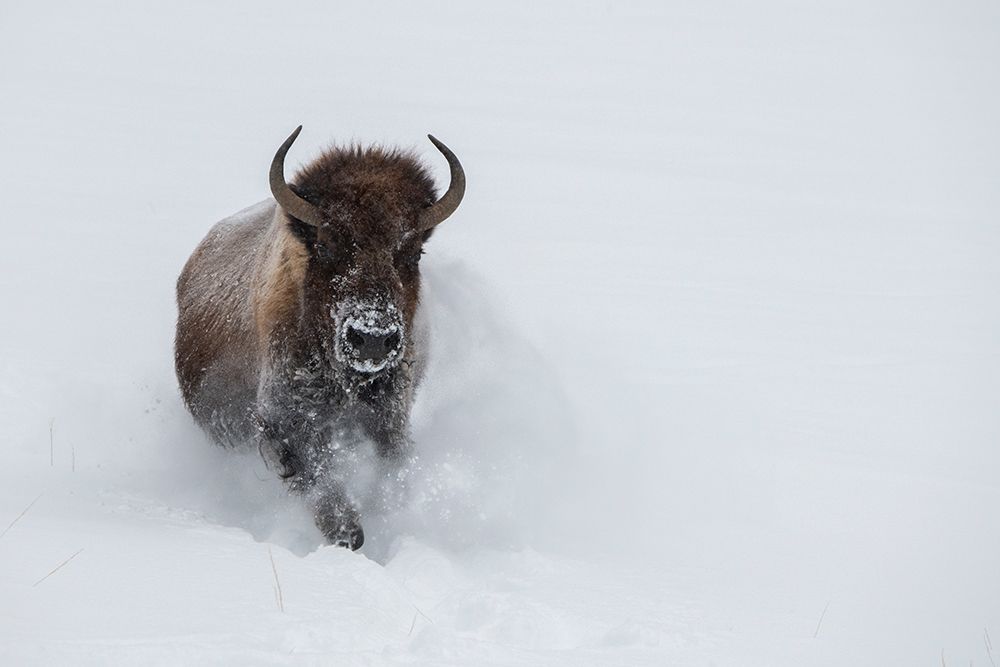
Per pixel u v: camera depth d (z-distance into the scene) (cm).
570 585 2339
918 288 6969
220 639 1695
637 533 2842
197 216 7844
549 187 10181
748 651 1969
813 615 2259
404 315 2753
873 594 2456
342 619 1864
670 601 2267
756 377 4588
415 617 1975
